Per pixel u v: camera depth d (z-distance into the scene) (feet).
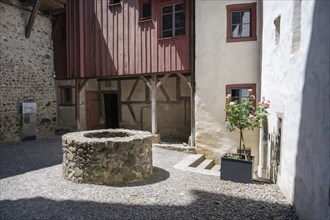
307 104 9.27
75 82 31.78
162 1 25.34
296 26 11.55
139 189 13.42
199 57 23.45
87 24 29.99
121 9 27.73
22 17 29.45
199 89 23.52
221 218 10.02
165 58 25.53
